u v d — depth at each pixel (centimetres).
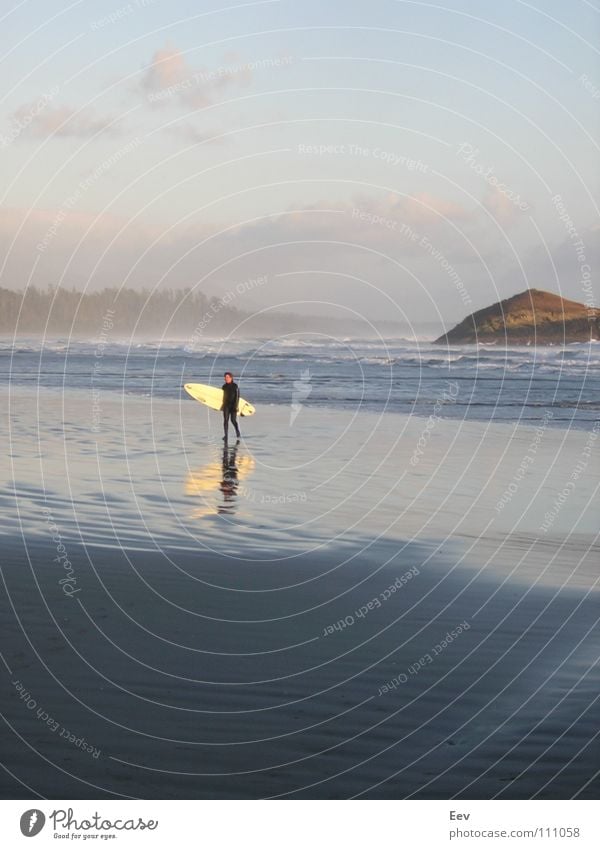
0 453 1605
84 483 1308
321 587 802
